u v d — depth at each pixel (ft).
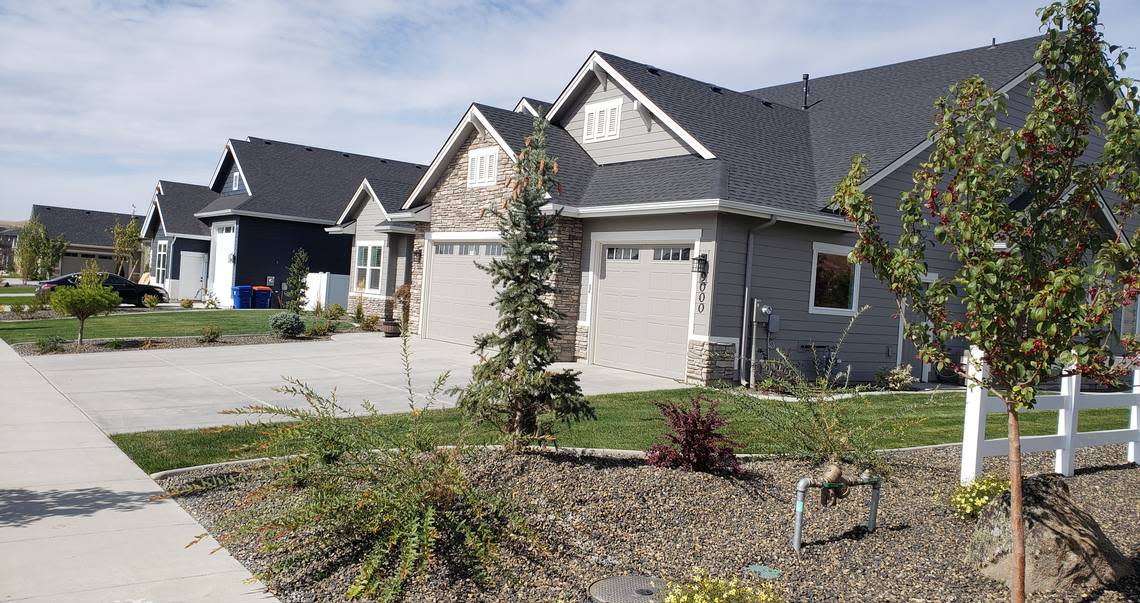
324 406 25.99
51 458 26.78
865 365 53.88
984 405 24.02
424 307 69.72
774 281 49.01
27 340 65.00
